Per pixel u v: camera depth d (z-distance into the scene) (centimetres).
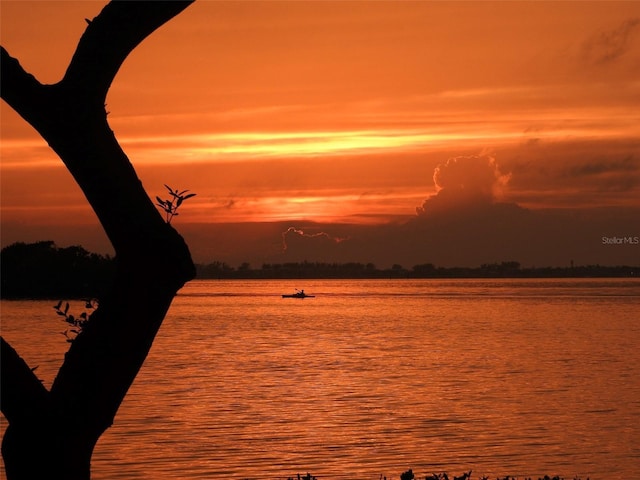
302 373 11200
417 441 6328
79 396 955
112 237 963
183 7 957
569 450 5969
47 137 948
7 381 948
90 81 942
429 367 12006
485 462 5606
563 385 9844
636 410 7819
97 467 5416
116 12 938
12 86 926
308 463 5559
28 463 959
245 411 7750
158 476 5184
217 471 5331
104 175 948
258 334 19150
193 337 18200
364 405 8188
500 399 8631
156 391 9194
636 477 5159
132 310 955
